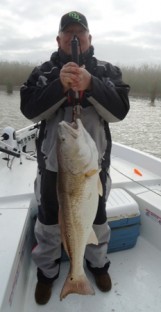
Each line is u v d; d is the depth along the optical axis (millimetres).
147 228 2861
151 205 2746
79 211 1703
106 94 1775
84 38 1914
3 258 1948
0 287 1709
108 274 2387
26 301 2248
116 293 2320
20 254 2160
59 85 1722
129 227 2674
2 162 3729
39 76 1967
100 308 2193
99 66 2002
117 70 2082
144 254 2734
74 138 1621
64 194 1688
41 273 2262
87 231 1747
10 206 2617
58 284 2412
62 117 1956
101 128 2018
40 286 2246
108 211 2561
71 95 1777
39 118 1921
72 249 1735
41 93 1806
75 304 2229
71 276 1765
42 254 2217
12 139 3547
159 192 3006
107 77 1975
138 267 2586
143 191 3023
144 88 26625
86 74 1662
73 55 1663
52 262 2238
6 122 13797
